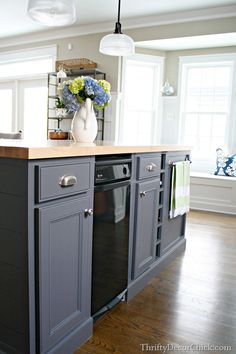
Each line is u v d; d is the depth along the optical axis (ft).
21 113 19.57
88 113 5.98
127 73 16.24
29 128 19.42
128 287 6.15
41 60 18.06
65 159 4.02
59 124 16.76
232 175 14.76
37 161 3.60
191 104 16.55
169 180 7.71
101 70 15.70
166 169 7.45
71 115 15.88
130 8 13.16
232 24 12.86
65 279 4.29
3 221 3.83
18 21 15.28
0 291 4.01
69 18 7.51
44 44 17.33
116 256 5.65
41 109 18.76
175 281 7.11
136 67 16.38
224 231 11.21
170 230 8.18
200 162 16.52
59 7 6.90
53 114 17.07
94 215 4.86
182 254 8.87
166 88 16.44
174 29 13.94
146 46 15.52
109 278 5.50
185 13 13.43
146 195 6.51
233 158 14.98
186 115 16.69
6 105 20.15
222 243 9.88
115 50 9.53
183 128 16.81
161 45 15.30
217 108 16.02
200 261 8.36
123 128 16.25
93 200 4.78
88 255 4.76
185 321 5.51
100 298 5.28
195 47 15.53
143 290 6.64
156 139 16.99
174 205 7.87
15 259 3.79
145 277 6.80
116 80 15.40
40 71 18.34
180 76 16.29
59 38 16.71
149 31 14.46
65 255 4.24
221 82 15.80
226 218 13.15
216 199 14.37
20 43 18.07
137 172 6.06
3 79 19.76
